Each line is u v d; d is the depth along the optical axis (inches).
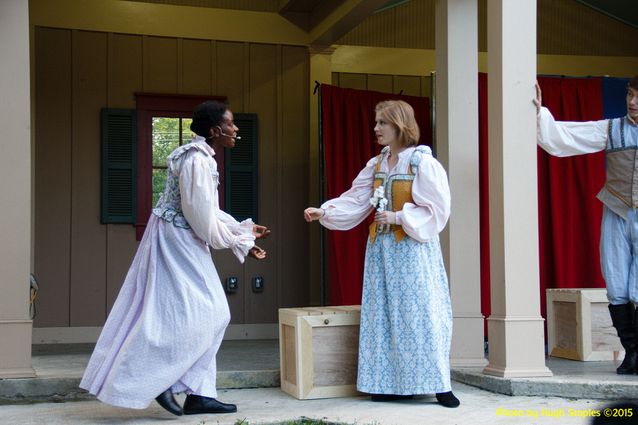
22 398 168.7
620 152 178.9
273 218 307.6
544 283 278.8
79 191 287.9
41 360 217.2
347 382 171.2
